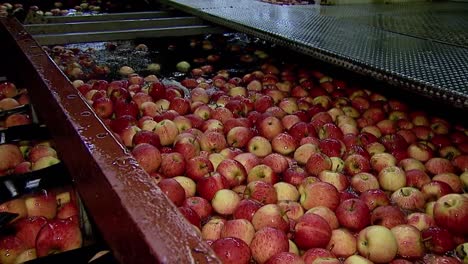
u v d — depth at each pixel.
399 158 2.62
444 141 2.86
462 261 1.77
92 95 3.30
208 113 3.05
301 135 2.75
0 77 3.66
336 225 1.87
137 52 4.87
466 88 2.03
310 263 1.62
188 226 0.95
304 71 4.26
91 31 4.96
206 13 4.52
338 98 3.48
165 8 6.77
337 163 2.40
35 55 2.50
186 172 2.24
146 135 2.47
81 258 1.40
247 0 5.86
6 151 2.27
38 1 7.89
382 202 2.05
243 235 1.69
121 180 1.15
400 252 1.77
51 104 1.85
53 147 2.47
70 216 1.94
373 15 4.51
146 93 3.35
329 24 3.88
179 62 4.59
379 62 2.53
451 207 1.87
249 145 2.60
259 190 2.03
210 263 0.84
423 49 2.91
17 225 1.81
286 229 1.80
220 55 4.87
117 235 1.06
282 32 3.41
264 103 3.25
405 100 3.62
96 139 1.42
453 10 5.07
